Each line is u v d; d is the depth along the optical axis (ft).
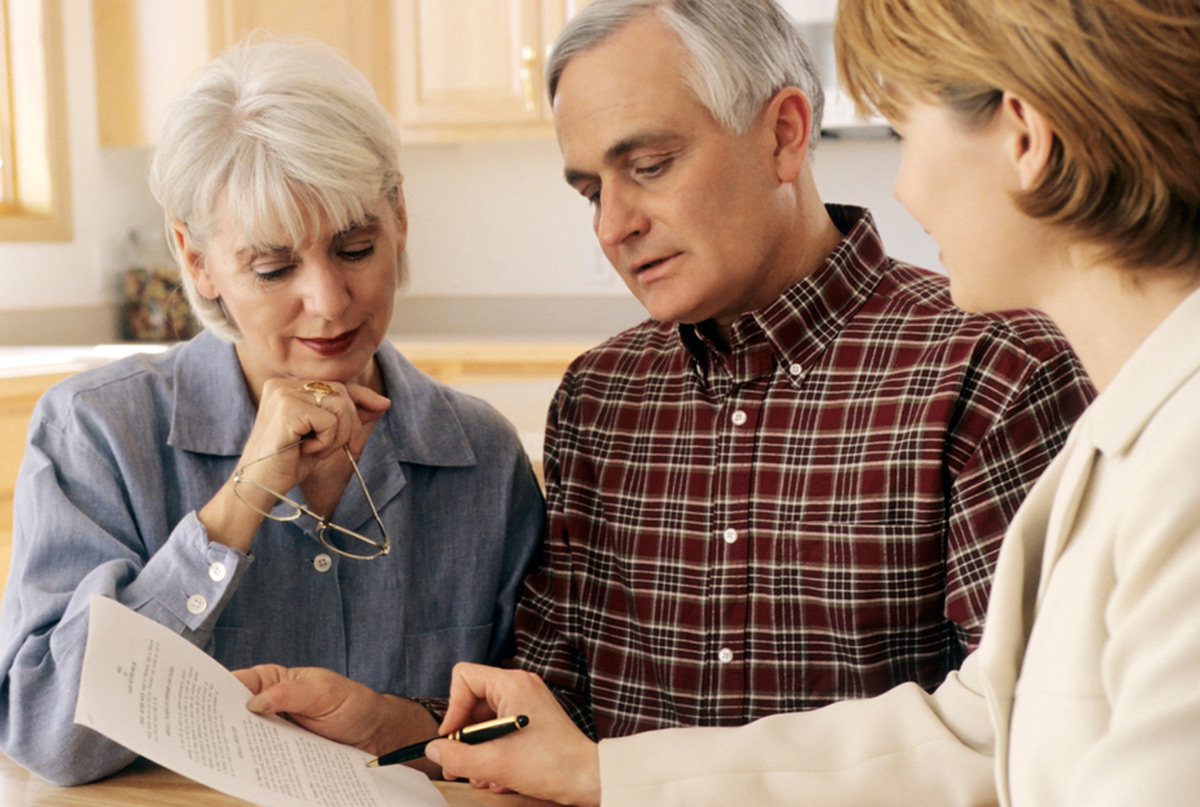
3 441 8.80
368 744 3.36
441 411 4.33
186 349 4.20
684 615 4.03
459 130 12.73
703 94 3.56
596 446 4.34
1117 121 1.85
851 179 13.19
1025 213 2.02
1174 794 1.54
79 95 12.62
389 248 3.84
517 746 2.96
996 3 1.93
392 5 12.70
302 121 3.52
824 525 3.86
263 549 3.95
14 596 3.78
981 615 3.59
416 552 4.24
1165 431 1.82
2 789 3.14
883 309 3.98
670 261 3.74
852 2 2.21
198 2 12.34
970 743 2.74
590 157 3.70
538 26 12.34
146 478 3.88
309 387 3.68
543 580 4.37
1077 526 2.03
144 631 3.09
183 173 3.63
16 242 11.70
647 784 2.78
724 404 4.08
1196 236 1.92
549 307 14.32
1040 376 3.68
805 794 2.71
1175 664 1.59
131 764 3.35
